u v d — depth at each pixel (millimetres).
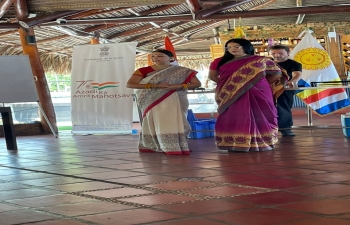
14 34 12680
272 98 5898
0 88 9031
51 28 12312
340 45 14633
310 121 8586
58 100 18906
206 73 19703
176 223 2611
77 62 9758
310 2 14758
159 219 2717
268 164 4645
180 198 3264
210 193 3379
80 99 9781
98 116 9688
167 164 5000
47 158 6102
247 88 5688
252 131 5691
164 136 5848
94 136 9555
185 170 4527
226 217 2684
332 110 8195
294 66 7195
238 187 3549
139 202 3199
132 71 9438
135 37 15531
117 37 14516
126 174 4441
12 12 10891
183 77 5969
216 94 5887
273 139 5820
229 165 4711
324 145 5988
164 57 6027
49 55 14812
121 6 9953
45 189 3850
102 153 6383
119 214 2883
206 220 2641
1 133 11016
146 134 6180
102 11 11047
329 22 14656
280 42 14617
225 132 5781
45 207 3180
